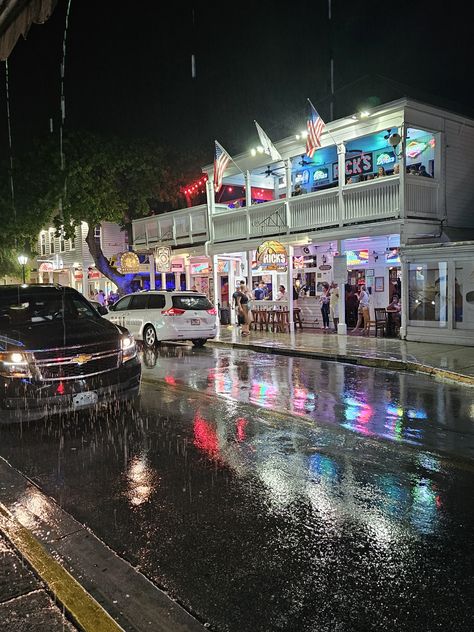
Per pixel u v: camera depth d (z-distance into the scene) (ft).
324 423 23.90
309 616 10.36
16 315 26.45
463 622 10.07
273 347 49.52
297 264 70.28
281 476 17.52
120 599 11.05
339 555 12.56
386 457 19.27
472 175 55.72
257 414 25.66
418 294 48.96
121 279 85.15
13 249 87.20
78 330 24.88
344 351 45.37
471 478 17.24
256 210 65.41
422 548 12.82
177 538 13.56
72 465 18.92
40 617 10.11
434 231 52.21
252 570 12.01
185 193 84.99
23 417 22.26
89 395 23.35
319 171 66.39
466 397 29.14
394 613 10.37
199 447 20.65
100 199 76.59
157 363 43.04
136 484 17.10
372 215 51.98
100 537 13.71
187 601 10.94
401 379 34.76
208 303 54.95
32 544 12.98
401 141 48.96
